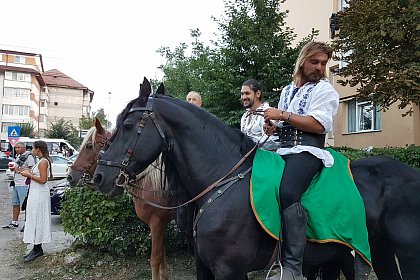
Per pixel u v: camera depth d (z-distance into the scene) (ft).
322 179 9.21
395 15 24.40
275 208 8.67
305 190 9.00
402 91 24.25
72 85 262.67
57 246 23.53
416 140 38.17
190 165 9.38
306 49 9.76
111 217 18.83
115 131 9.50
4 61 230.48
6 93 195.21
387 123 41.39
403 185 9.80
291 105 9.89
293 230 8.48
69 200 19.75
